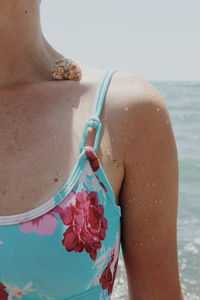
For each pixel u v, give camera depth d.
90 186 0.83
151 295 0.92
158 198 0.88
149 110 0.87
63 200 0.81
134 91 0.88
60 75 0.92
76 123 0.87
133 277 0.92
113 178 0.86
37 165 0.84
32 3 0.91
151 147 0.87
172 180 0.89
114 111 0.87
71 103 0.89
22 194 0.82
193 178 5.46
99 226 0.83
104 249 0.83
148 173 0.87
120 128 0.86
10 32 0.90
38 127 0.87
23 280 0.80
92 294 0.84
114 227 0.85
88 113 0.88
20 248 0.80
